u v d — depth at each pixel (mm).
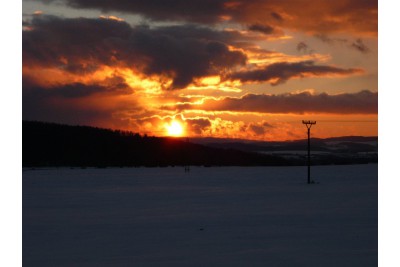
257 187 46906
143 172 96750
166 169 118312
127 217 23984
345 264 13391
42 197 36781
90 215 24938
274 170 101125
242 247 15820
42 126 148250
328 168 105562
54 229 20172
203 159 155625
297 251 15062
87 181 61500
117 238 17812
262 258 14188
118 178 70250
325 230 18891
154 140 160125
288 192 39281
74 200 34094
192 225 20844
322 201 30922
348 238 17062
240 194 38375
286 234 18141
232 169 114812
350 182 51594
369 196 34031
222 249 15539
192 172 95750
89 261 14078
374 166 117688
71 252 15359
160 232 19062
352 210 25469
